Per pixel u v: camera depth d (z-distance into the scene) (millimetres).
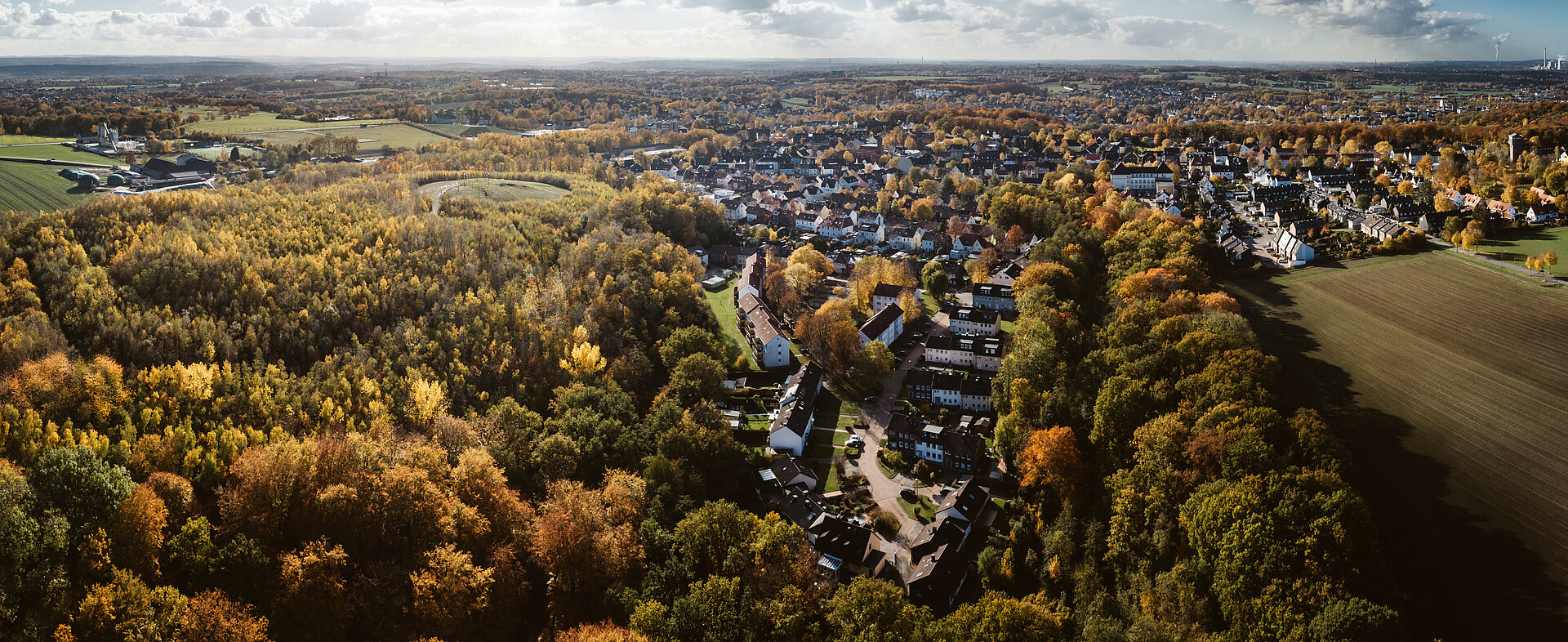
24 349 184750
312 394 195000
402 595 138000
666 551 153500
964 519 174250
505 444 184375
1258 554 125875
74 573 127375
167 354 198000
